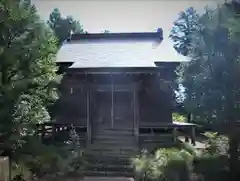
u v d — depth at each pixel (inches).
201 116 388.8
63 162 427.5
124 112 693.9
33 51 404.5
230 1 380.8
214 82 376.2
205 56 386.6
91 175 469.7
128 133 624.7
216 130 385.4
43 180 403.2
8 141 394.3
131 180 439.2
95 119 661.3
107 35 852.0
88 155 539.8
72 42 840.3
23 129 418.0
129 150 555.8
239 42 348.2
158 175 376.2
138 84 604.7
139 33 846.5
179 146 490.0
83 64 596.4
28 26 403.5
